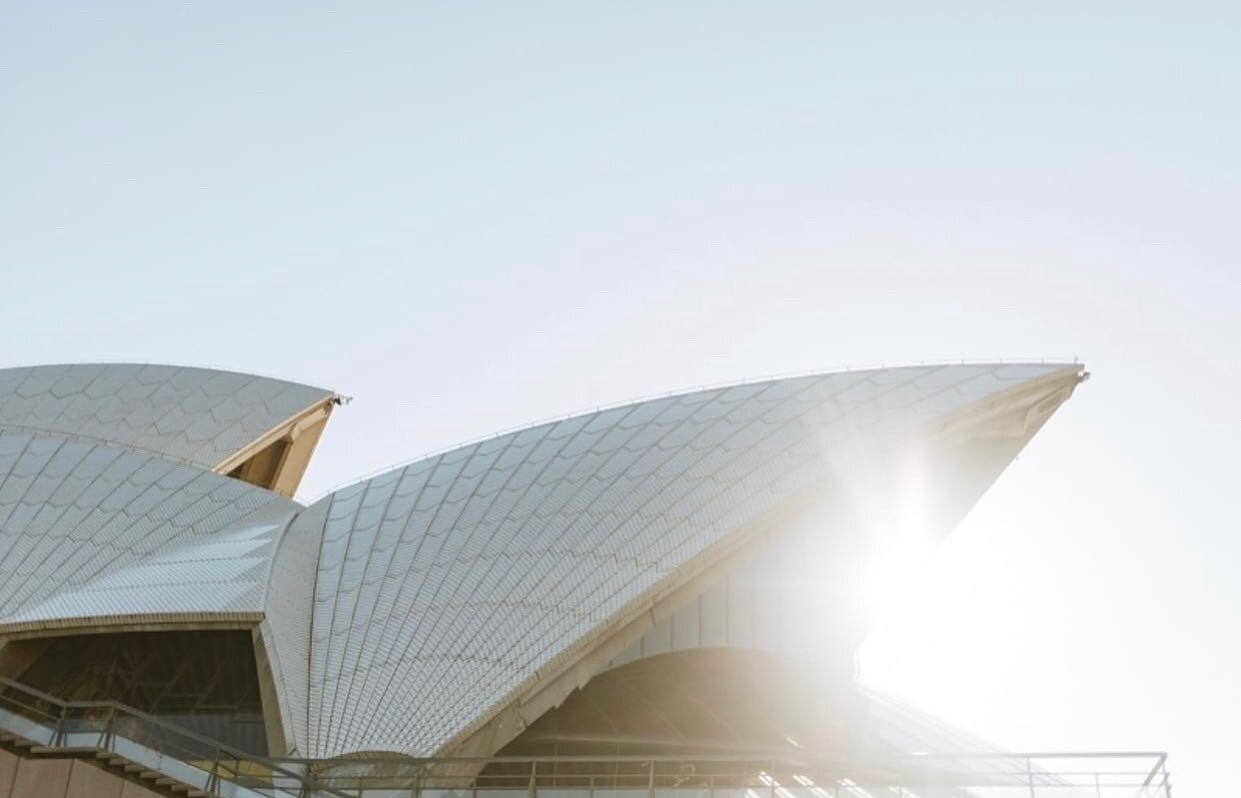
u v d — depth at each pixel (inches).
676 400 1503.4
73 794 924.0
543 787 1129.4
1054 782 1056.2
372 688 1219.9
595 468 1419.8
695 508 1322.6
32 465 1605.6
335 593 1368.1
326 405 2052.2
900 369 1469.0
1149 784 1036.5
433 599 1312.7
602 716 1330.0
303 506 1635.1
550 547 1330.0
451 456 1558.8
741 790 1095.0
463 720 1152.8
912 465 1405.0
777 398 1453.0
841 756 1274.6
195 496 1589.6
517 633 1239.5
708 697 1374.3
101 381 1956.2
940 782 1071.6
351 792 1107.3
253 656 1360.7
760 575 1385.3
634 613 1240.2
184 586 1357.0
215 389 1990.7
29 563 1438.2
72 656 1375.5
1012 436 1456.7
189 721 1342.3
